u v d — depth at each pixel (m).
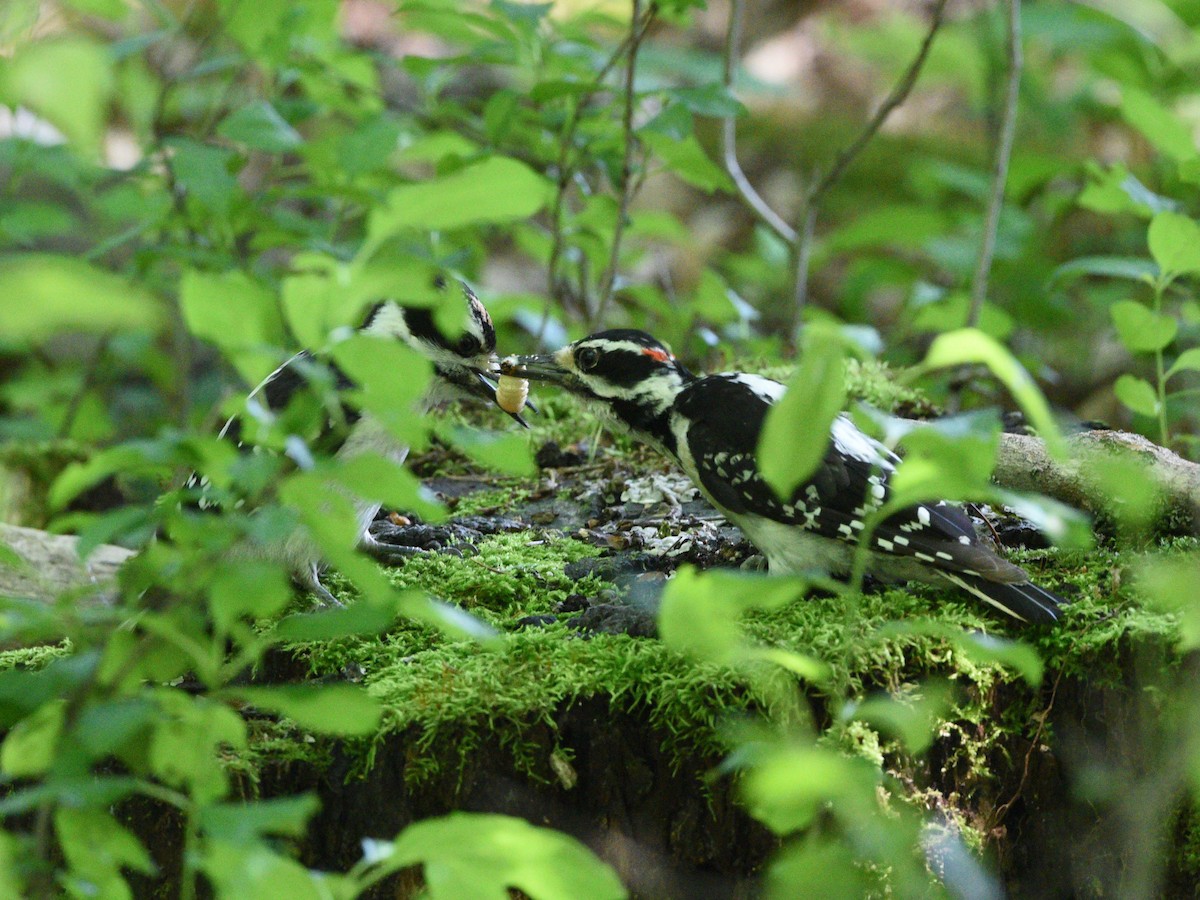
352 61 9.74
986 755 5.57
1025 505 3.69
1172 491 6.55
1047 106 13.82
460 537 7.35
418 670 5.59
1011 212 11.96
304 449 3.59
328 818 5.32
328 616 3.74
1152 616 5.73
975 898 5.18
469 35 9.68
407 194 3.46
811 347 3.31
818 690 5.24
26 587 7.59
